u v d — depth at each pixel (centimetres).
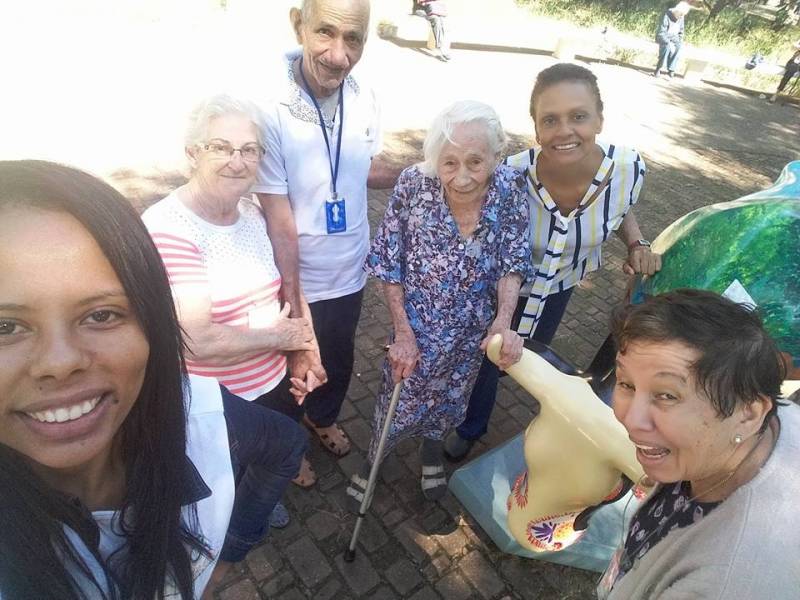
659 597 99
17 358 66
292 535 236
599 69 1102
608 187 209
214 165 160
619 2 1577
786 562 83
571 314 406
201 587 103
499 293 196
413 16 1052
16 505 75
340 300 234
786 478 89
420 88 791
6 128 492
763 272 157
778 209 164
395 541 238
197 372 176
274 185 193
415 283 196
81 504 82
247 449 112
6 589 77
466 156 167
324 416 263
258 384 192
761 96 1135
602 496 156
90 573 83
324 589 219
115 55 679
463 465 276
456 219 187
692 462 96
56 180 67
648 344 92
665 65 1125
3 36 681
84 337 70
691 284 172
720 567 88
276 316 192
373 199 507
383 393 222
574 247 222
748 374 87
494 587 227
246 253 179
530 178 212
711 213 182
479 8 1291
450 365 212
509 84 869
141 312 74
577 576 233
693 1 1375
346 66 188
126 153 484
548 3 1487
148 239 74
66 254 66
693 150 766
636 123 839
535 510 176
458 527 246
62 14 773
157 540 88
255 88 188
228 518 102
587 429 148
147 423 84
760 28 1655
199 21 819
